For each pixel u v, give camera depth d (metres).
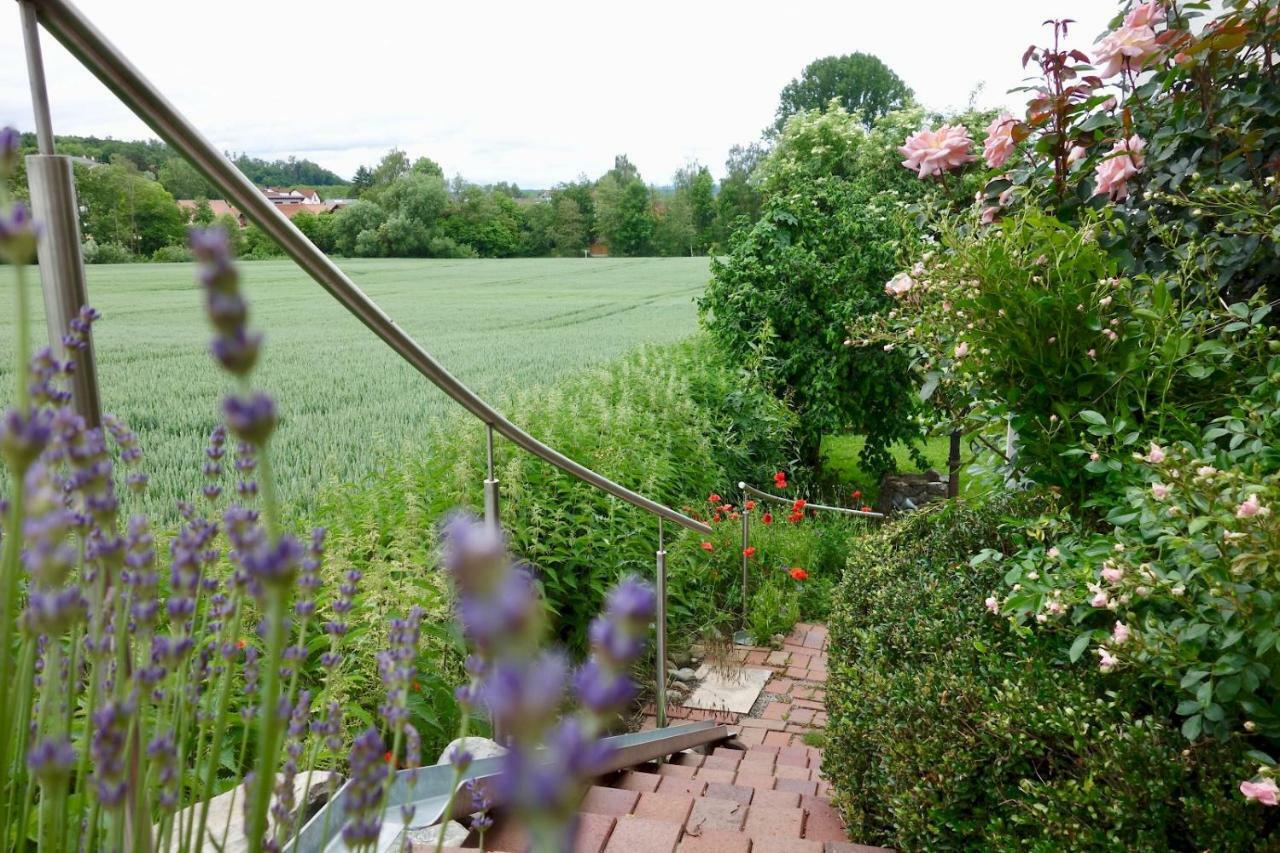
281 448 6.62
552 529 4.82
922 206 3.60
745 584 6.05
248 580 0.87
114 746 0.62
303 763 2.01
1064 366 2.59
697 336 11.70
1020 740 2.06
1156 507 1.96
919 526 3.72
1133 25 3.01
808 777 3.82
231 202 1.43
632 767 3.46
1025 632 2.26
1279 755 1.90
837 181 9.68
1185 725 1.76
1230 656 1.73
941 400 3.51
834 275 8.96
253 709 0.94
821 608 6.36
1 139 0.48
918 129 12.63
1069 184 3.25
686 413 7.48
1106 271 2.59
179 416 7.27
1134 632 1.83
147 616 0.81
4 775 0.64
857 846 2.45
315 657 2.76
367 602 2.81
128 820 0.99
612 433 6.39
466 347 15.07
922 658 2.68
